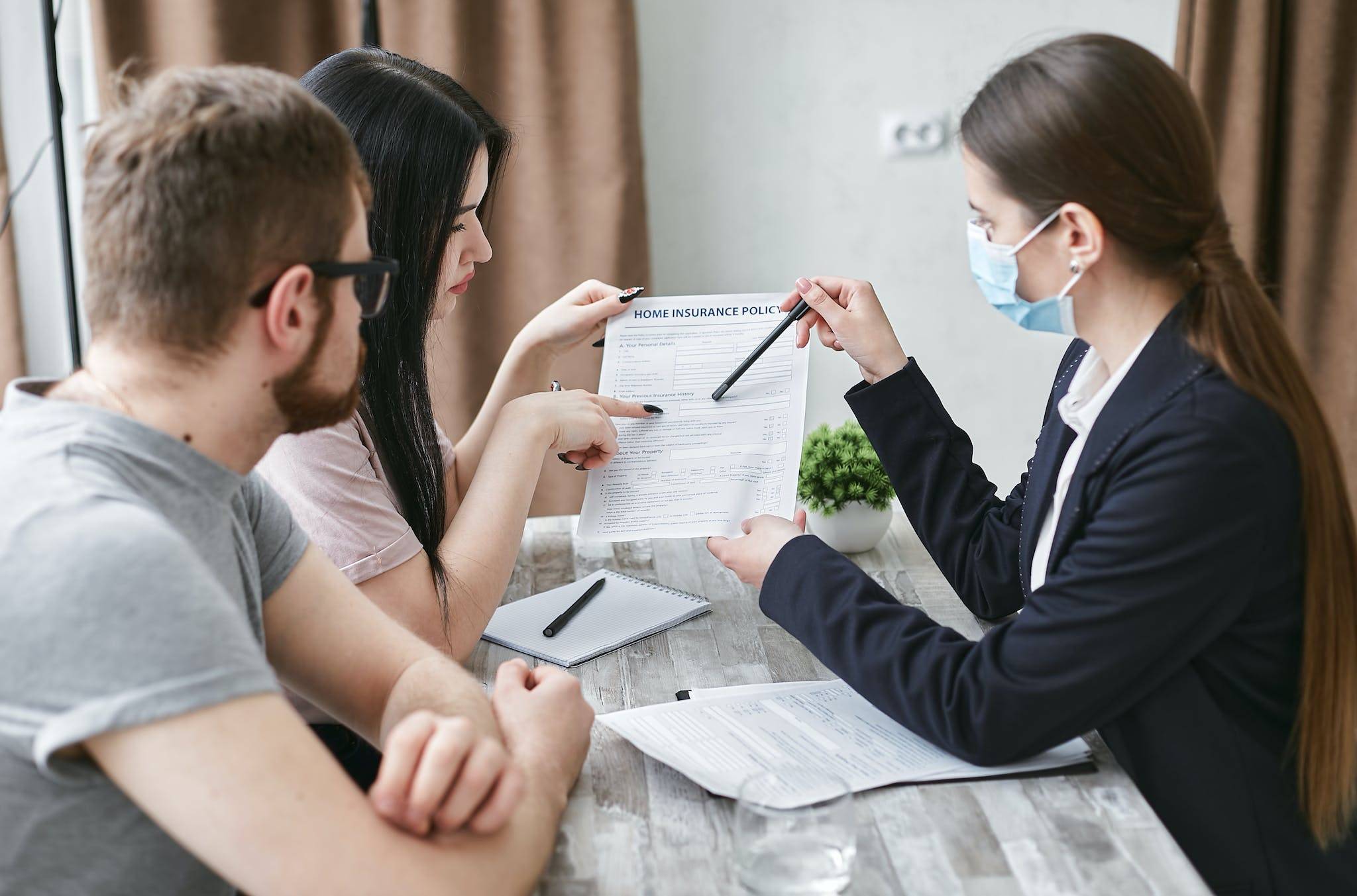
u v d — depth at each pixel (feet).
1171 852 3.04
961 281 9.38
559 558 5.19
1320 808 3.41
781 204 9.14
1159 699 3.41
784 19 8.75
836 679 4.05
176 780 2.33
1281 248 8.89
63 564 2.33
